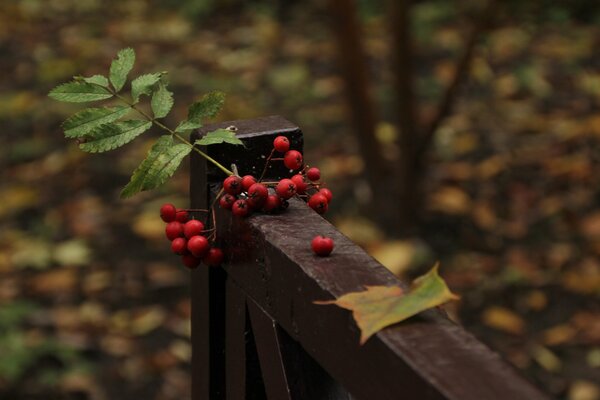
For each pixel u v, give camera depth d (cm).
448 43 656
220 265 148
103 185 522
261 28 695
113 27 712
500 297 429
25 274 453
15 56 672
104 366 399
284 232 131
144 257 466
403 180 450
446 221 475
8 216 498
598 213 480
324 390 134
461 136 546
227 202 140
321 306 117
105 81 143
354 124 455
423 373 97
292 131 151
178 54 668
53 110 595
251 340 145
